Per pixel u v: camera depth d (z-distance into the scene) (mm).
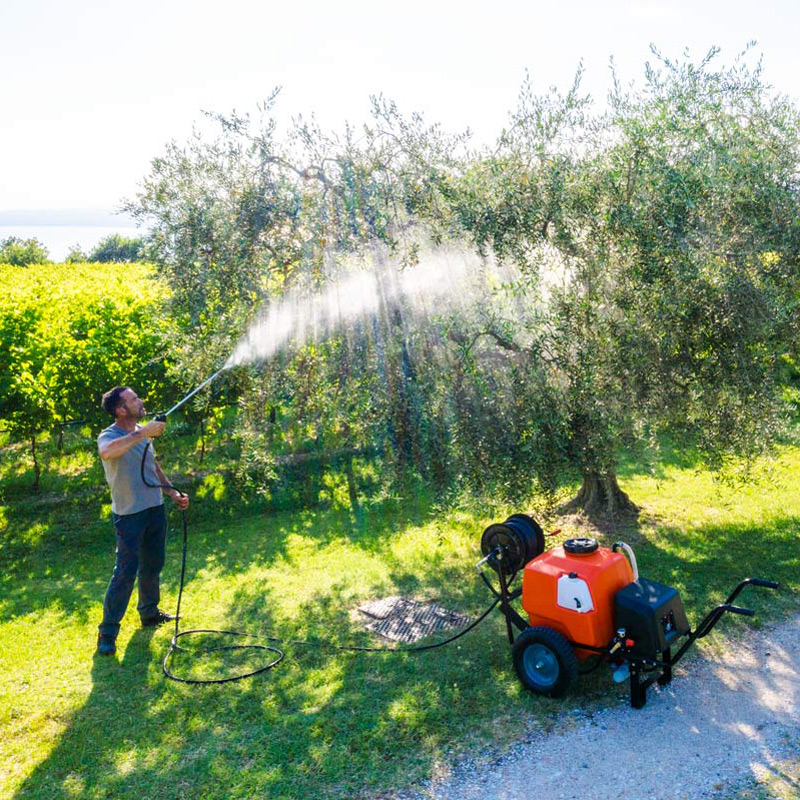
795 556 7746
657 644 4668
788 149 7000
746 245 6727
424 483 7707
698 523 9234
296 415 8219
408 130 6883
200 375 8336
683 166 6551
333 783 4262
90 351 12742
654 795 3992
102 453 6008
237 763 4504
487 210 6492
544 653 5066
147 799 4188
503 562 5668
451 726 4797
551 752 4457
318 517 10695
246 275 7383
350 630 6512
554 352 6797
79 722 5059
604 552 5227
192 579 8273
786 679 5203
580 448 6930
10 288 18859
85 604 7508
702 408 7387
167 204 7492
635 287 6551
